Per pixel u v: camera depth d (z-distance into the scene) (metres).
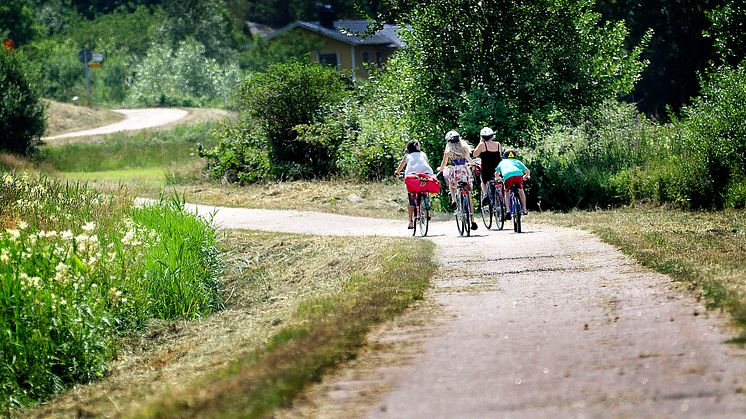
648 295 26.77
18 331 29.95
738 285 26.14
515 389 17.53
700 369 17.78
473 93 79.12
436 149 81.12
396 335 23.66
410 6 84.31
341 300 30.55
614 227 50.56
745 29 75.50
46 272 32.44
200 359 29.25
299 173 101.62
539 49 79.88
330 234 57.72
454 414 16.23
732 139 64.94
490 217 57.16
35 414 26.73
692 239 41.53
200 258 45.41
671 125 78.69
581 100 81.44
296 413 16.94
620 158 77.25
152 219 47.75
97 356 31.05
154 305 39.88
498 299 28.36
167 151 146.75
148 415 18.28
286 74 103.50
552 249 40.72
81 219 48.03
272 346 24.38
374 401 17.45
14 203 50.78
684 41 144.12
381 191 88.19
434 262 39.00
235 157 103.44
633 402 15.99
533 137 80.12
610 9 143.75
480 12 80.38
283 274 47.22
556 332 22.66
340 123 101.94
